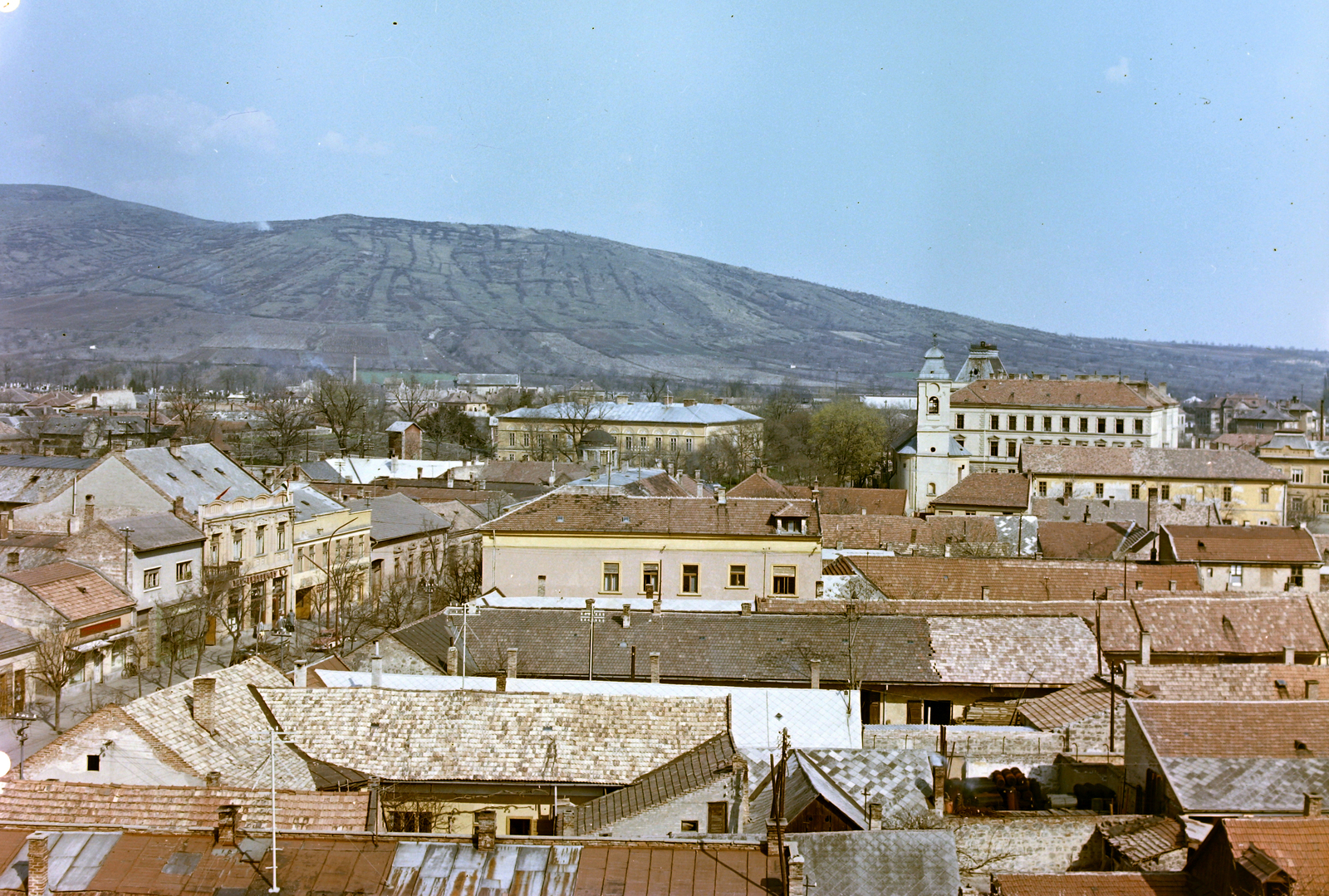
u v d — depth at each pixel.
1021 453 176.38
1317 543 112.19
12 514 101.38
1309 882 35.62
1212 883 37.81
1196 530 108.75
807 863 38.06
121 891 34.88
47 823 38.59
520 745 50.12
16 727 71.81
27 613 81.06
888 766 48.59
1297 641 72.50
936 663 66.25
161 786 40.41
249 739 48.94
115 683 84.38
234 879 35.44
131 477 98.56
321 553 114.75
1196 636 71.94
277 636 97.75
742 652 66.75
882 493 146.12
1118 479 170.62
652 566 86.50
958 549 111.88
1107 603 73.75
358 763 49.12
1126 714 50.34
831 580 86.12
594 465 165.38
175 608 91.81
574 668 65.75
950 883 37.84
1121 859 41.44
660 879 35.59
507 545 86.75
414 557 130.00
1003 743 54.53
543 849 36.84
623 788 48.12
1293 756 47.47
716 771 46.06
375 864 36.16
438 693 52.44
